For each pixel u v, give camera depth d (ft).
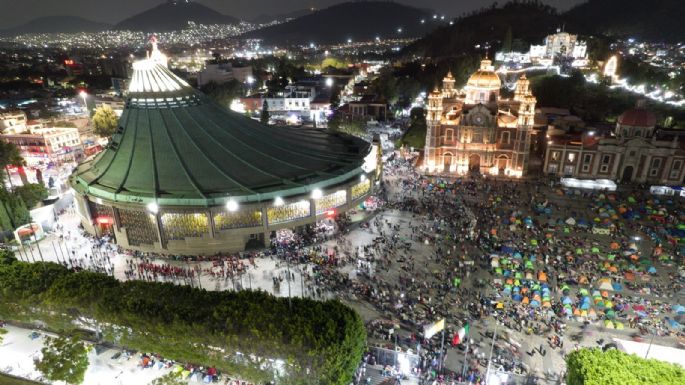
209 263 276.62
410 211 342.64
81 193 303.48
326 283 248.32
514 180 412.98
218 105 370.53
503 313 217.97
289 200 291.38
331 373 157.89
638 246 285.23
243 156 330.34
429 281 248.32
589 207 348.38
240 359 169.27
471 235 296.71
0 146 390.21
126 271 265.54
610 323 205.46
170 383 167.02
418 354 188.03
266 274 260.83
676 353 181.47
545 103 618.85
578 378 150.82
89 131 544.21
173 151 320.29
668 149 384.27
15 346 208.64
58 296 189.88
